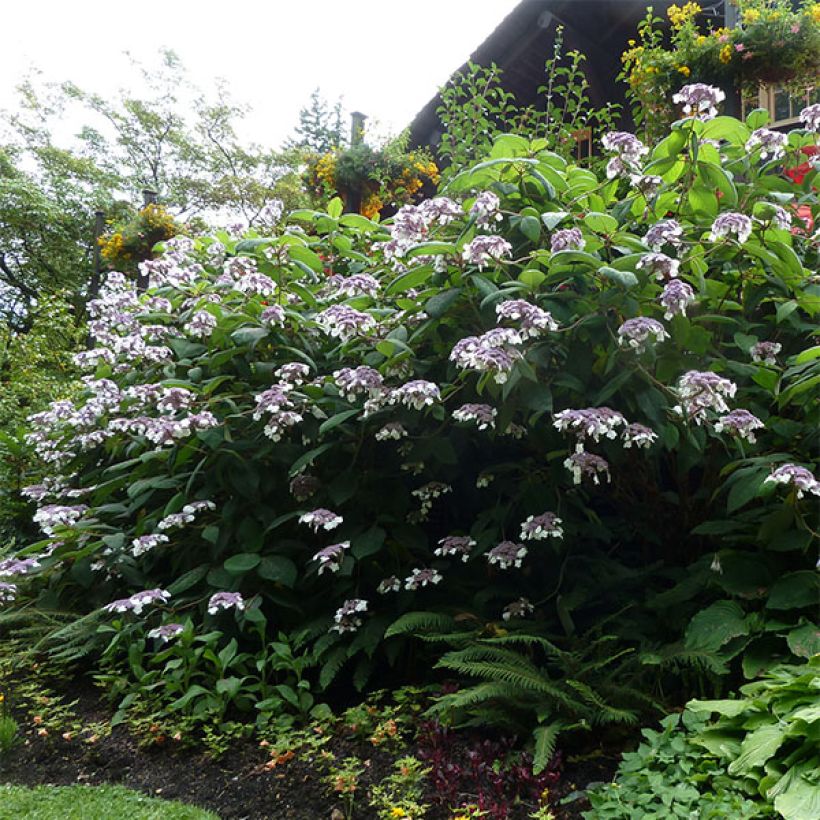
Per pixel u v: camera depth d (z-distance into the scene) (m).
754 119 3.37
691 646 2.30
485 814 1.93
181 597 3.21
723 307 2.78
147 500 3.55
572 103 6.05
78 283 22.19
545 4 7.03
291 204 19.16
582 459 2.39
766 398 2.81
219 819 2.10
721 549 2.70
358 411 2.86
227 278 3.78
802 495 2.23
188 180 23.75
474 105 6.08
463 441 3.06
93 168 22.91
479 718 2.35
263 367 3.33
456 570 3.08
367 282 3.06
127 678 2.92
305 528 3.17
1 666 3.27
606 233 2.71
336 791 2.17
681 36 5.08
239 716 2.68
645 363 2.53
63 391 6.56
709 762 1.86
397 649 2.75
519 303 2.35
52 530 3.32
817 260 3.07
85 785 2.33
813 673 1.89
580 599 2.67
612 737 2.27
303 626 2.92
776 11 4.71
